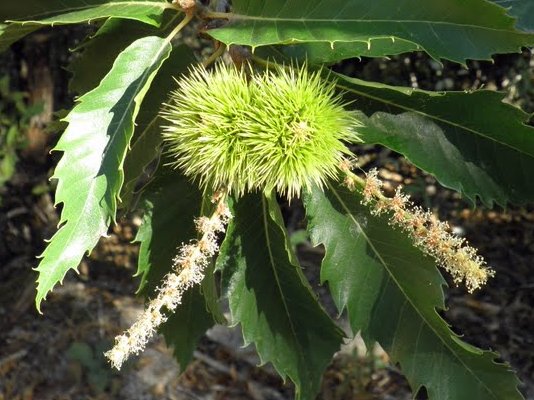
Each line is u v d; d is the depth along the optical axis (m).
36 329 0.98
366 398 0.86
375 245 0.30
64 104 1.00
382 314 0.31
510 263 1.03
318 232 0.30
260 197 0.31
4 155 0.94
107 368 0.91
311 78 0.28
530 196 0.29
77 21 0.26
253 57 0.28
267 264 0.31
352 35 0.24
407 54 0.89
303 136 0.27
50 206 1.05
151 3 0.27
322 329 0.32
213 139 0.27
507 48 0.25
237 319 0.31
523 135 0.28
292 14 0.25
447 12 0.25
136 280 1.06
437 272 0.30
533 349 0.92
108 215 0.24
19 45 0.98
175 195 0.32
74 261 0.24
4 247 1.05
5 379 0.91
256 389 0.90
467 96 0.28
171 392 0.89
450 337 0.30
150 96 0.31
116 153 0.24
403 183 0.98
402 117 0.29
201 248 0.27
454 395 0.31
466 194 0.29
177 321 0.35
